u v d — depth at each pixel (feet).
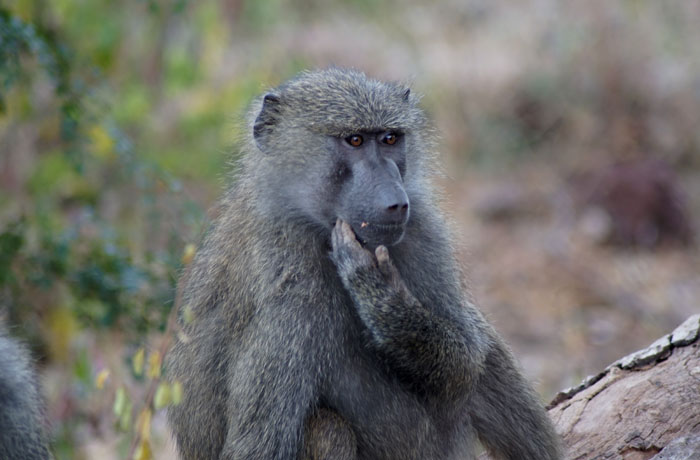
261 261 27.37
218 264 28.84
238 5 67.36
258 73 61.67
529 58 85.20
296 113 28.73
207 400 28.43
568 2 87.04
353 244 26.81
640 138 77.71
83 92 39.14
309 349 26.86
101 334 40.55
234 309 27.89
